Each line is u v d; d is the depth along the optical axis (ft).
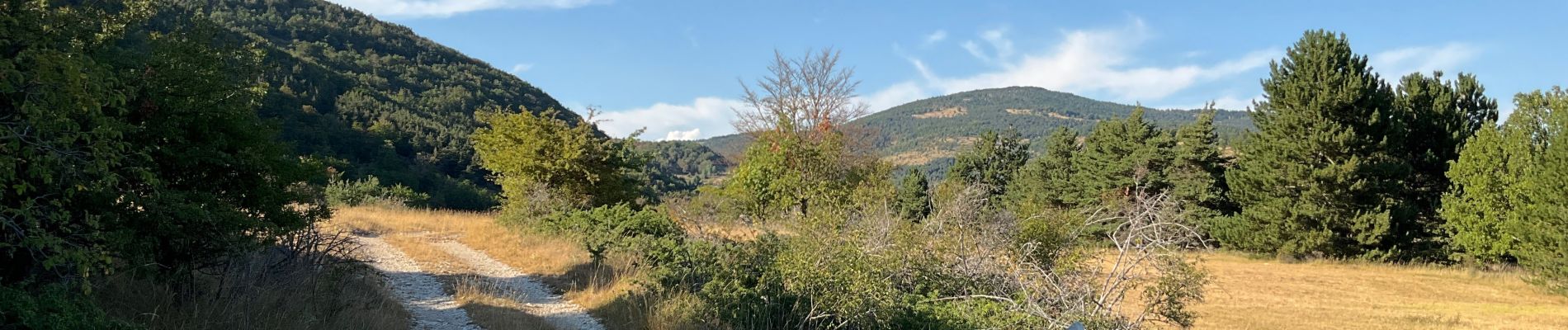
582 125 99.19
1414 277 93.61
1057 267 40.16
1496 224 92.89
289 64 279.08
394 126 262.26
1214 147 150.41
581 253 65.77
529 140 94.79
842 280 36.76
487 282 53.01
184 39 33.35
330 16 449.48
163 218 29.60
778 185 85.81
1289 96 115.14
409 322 39.32
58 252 22.11
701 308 41.11
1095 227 53.01
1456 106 121.39
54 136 23.00
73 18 29.01
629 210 77.82
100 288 29.86
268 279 35.94
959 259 43.62
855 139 120.88
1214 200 145.18
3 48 23.66
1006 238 45.50
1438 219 114.93
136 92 30.25
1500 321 62.23
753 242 44.50
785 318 38.88
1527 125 93.56
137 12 39.06
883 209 47.26
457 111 337.93
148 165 30.78
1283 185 115.14
